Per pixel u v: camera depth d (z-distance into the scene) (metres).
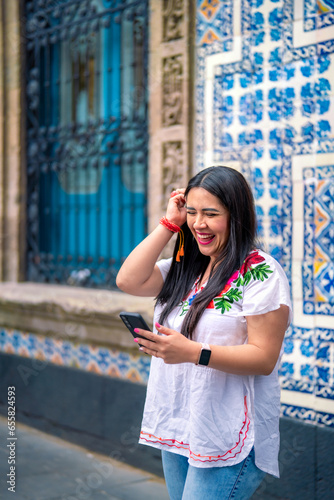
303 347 3.21
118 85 4.81
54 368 4.89
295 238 3.25
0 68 5.53
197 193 1.96
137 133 4.53
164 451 2.09
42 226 5.50
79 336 4.66
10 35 5.48
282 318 1.85
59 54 5.32
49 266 5.40
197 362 1.79
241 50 3.54
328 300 3.11
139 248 2.13
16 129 5.46
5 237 5.56
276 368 1.98
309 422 3.18
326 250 3.12
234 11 3.58
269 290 1.84
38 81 5.44
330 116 3.10
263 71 3.42
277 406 1.96
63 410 4.80
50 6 5.31
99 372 4.51
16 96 5.46
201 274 2.09
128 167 4.71
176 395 1.97
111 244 4.88
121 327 4.25
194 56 3.86
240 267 1.91
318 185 3.15
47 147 5.42
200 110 3.81
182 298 2.07
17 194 5.48
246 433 1.87
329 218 3.10
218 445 1.86
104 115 4.92
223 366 1.79
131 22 4.68
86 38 5.02
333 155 3.09
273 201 3.35
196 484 1.89
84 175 5.11
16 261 5.50
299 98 3.24
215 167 2.00
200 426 1.87
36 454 4.46
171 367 1.99
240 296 1.89
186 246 2.13
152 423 2.04
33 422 5.11
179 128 3.95
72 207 5.23
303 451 3.19
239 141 3.56
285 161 3.30
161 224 2.14
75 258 5.18
